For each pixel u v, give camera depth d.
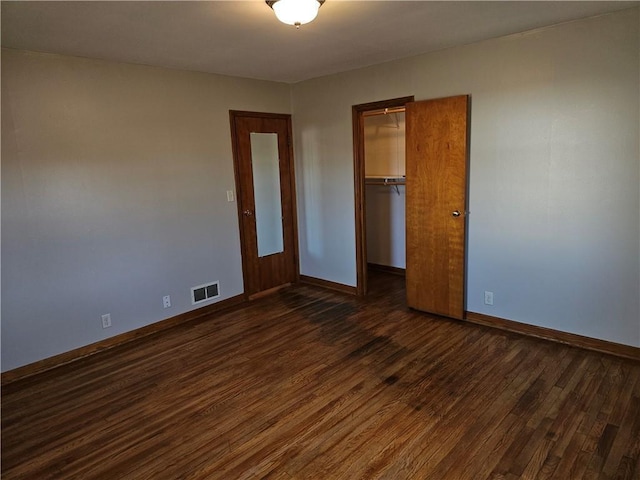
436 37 3.13
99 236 3.45
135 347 3.56
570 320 3.22
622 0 2.50
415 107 3.69
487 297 3.65
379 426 2.36
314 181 4.82
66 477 2.08
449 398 2.60
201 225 4.15
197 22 2.55
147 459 2.18
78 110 3.25
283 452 2.19
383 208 5.51
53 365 3.27
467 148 3.52
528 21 2.85
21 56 2.95
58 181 3.19
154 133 3.72
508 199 3.37
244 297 4.62
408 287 4.11
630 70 2.71
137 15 2.39
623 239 2.89
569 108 2.97
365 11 2.48
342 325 3.83
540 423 2.32
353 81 4.20
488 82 3.32
